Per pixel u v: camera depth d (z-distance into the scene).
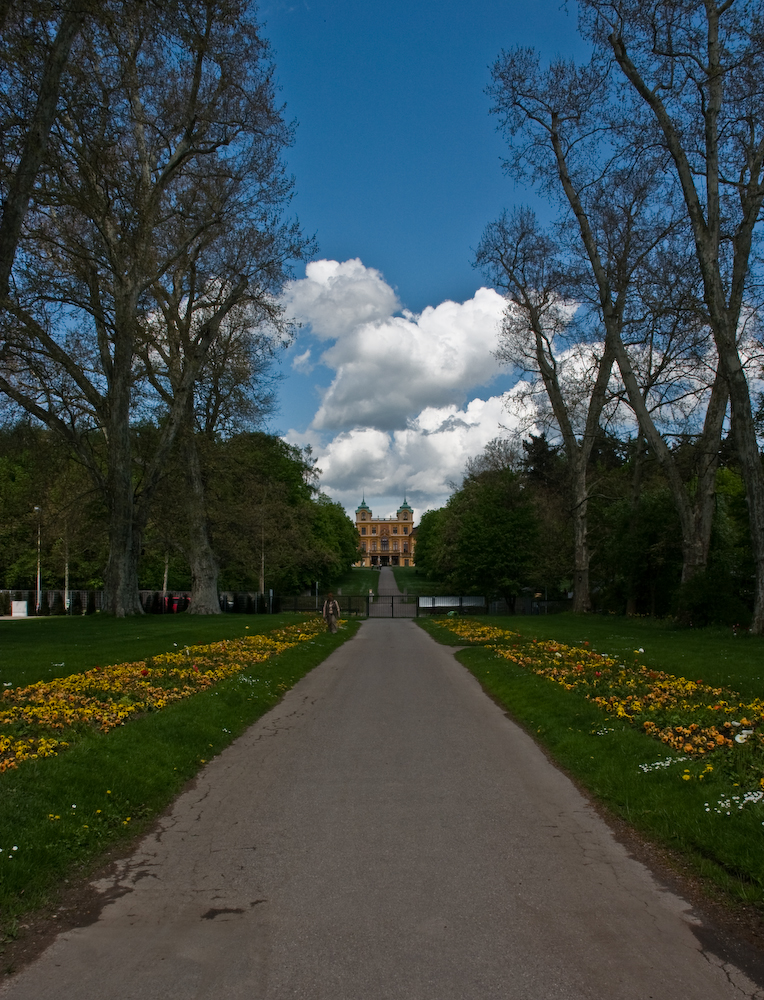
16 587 68.19
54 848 5.50
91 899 4.90
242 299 29.91
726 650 17.48
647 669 14.20
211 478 38.28
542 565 53.62
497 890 5.00
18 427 26.16
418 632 32.78
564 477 49.38
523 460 56.34
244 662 15.86
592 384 38.16
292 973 3.94
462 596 51.78
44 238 22.91
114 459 27.86
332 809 6.82
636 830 6.20
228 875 5.29
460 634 28.08
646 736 8.71
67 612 56.97
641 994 3.72
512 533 50.06
